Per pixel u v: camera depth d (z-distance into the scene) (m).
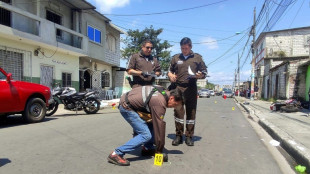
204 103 19.14
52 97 8.43
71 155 3.99
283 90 18.88
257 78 33.41
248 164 3.74
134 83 4.65
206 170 3.44
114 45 21.25
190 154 4.17
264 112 11.30
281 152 4.62
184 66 4.70
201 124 7.61
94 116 9.23
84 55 15.69
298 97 16.09
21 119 8.20
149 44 4.59
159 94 3.46
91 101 9.97
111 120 8.06
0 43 10.98
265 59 27.92
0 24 10.16
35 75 12.76
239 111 12.95
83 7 15.71
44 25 12.43
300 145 4.39
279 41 27.48
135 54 4.70
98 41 18.22
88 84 18.12
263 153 4.37
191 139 4.84
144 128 3.55
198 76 4.57
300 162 3.87
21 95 7.00
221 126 7.35
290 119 8.38
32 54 12.59
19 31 10.96
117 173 3.24
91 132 5.92
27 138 5.21
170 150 4.39
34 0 12.99
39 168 3.38
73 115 9.63
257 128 7.38
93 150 4.31
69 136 5.44
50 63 13.73
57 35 14.19
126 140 5.08
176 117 4.78
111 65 20.59
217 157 4.04
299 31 26.86
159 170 3.39
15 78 11.78
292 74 17.36
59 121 7.79
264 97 28.25
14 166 3.46
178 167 3.53
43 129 6.29
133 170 3.36
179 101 3.52
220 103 19.78
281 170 3.54
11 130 6.14
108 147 4.52
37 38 11.95
